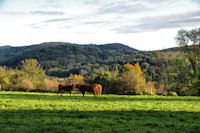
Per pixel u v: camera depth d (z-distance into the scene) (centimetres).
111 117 1412
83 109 1688
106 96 3356
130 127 1150
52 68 19412
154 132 1059
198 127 1182
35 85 5594
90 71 15712
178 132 1076
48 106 1792
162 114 1577
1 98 2402
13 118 1273
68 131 1016
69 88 3347
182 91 4784
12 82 5869
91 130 1055
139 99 2855
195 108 1956
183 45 4700
